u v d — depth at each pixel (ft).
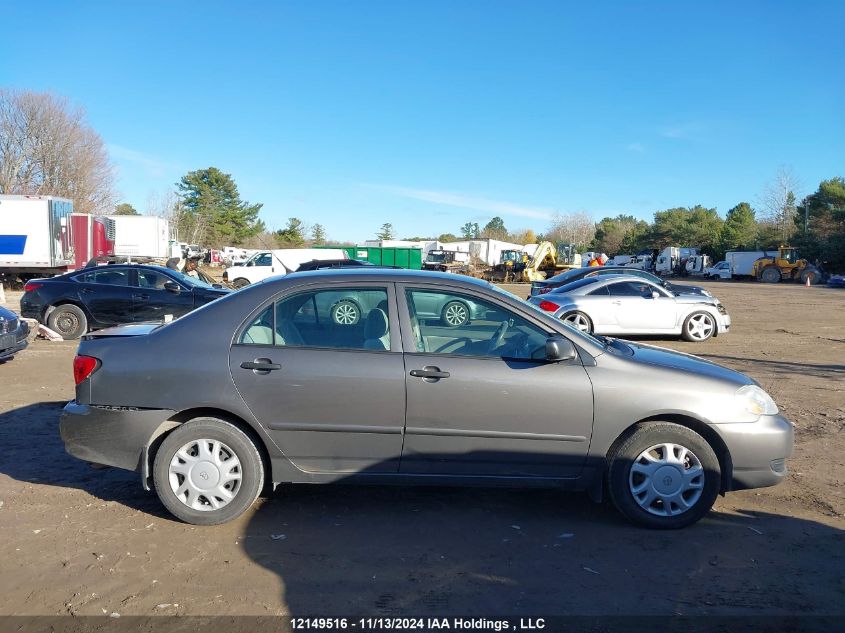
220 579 12.70
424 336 15.34
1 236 87.86
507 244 209.46
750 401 15.25
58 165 166.09
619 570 13.28
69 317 44.14
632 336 51.21
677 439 14.97
